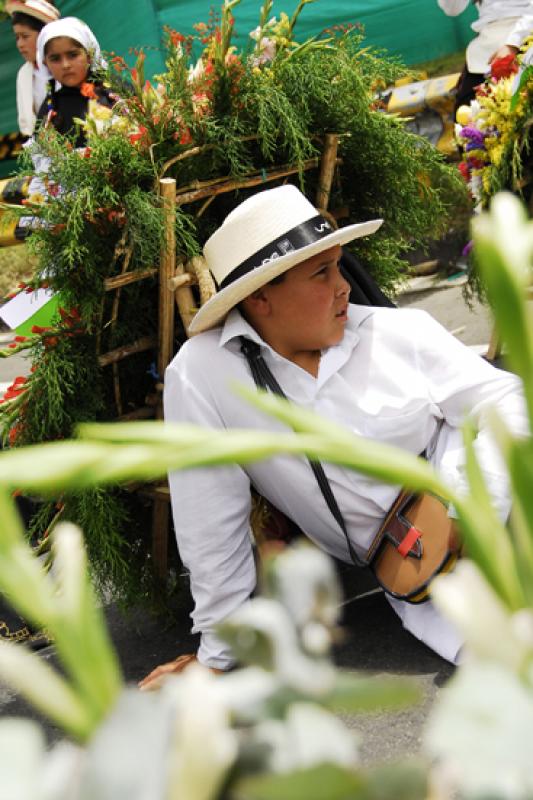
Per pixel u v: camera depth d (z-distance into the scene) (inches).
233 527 82.4
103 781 12.8
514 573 16.5
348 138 103.8
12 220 92.6
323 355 82.1
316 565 15.0
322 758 13.9
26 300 97.3
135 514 98.0
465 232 211.5
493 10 187.2
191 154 92.5
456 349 83.8
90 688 14.9
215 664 82.8
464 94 197.0
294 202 82.1
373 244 110.0
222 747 13.0
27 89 180.4
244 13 258.8
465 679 13.0
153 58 261.4
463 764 12.4
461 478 77.4
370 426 81.4
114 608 106.3
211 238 84.7
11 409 92.7
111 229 90.7
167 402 85.4
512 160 139.8
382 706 14.5
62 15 269.3
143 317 95.9
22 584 15.1
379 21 264.8
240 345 83.5
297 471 82.6
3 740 13.2
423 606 85.4
